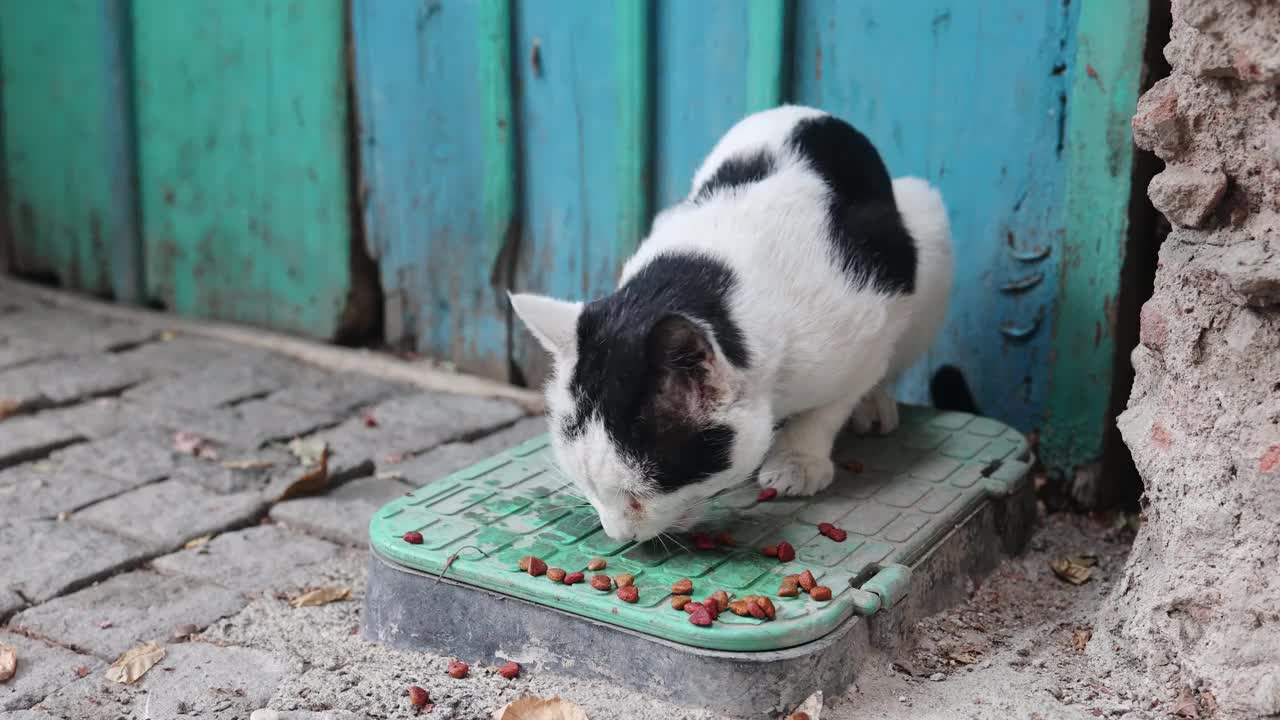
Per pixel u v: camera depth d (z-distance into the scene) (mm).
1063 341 1208
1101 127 1167
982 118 1222
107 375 1445
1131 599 999
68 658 1034
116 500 1212
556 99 1377
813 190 1083
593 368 994
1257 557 941
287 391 1429
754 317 1021
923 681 1002
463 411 1391
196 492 1227
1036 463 1233
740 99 1302
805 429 1105
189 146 1573
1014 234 1225
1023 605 1086
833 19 1262
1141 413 1009
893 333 1101
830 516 1072
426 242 1474
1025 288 1226
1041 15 1188
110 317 1620
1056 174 1201
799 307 1041
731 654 954
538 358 1436
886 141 1262
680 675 965
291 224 1534
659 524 1015
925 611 1052
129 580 1117
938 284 1175
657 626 964
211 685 1009
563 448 1009
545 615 994
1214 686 947
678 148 1339
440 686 997
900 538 1046
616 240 1374
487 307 1452
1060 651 1028
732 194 1087
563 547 1033
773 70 1274
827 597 982
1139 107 977
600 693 979
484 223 1433
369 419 1361
